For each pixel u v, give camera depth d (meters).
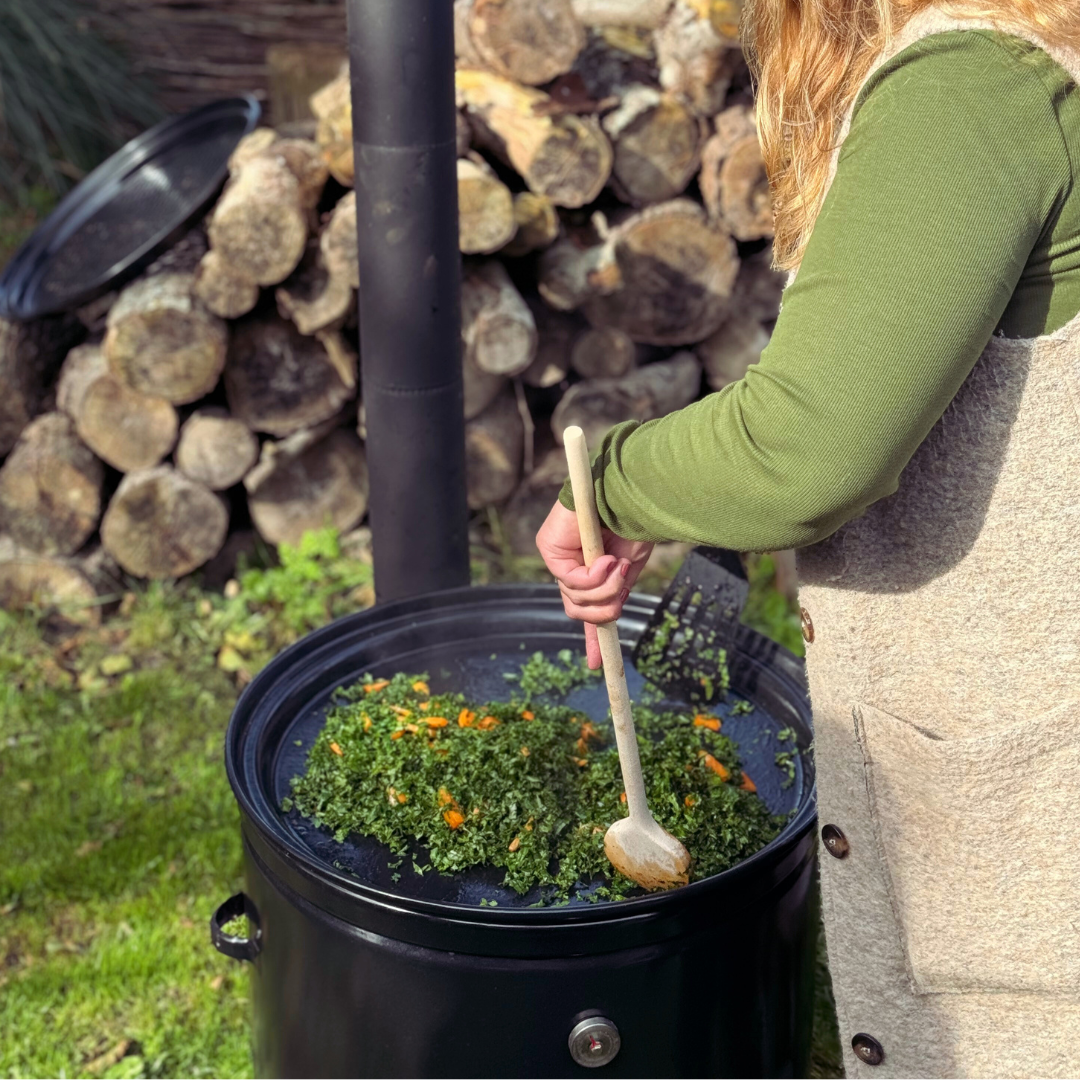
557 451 3.47
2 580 3.25
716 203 3.20
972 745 1.12
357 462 3.45
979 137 0.92
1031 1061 1.22
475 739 1.64
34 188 5.16
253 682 1.74
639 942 1.34
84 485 3.23
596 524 1.19
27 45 5.22
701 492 1.05
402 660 1.93
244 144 3.23
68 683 3.09
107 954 2.32
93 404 3.17
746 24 1.19
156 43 5.42
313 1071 1.54
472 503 3.45
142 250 3.00
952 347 0.93
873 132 0.96
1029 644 1.11
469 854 1.48
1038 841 1.13
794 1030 1.64
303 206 3.03
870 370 0.93
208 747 2.90
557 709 1.77
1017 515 1.07
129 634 3.25
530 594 2.00
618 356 3.36
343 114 2.96
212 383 3.14
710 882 1.33
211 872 2.53
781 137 1.14
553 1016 1.36
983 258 0.92
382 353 2.07
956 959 1.20
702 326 3.35
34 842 2.60
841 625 1.19
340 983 1.42
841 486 0.98
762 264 3.43
